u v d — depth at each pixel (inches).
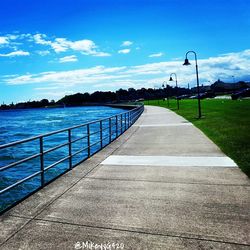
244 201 194.1
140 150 398.3
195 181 243.6
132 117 892.0
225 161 311.3
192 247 138.3
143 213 178.5
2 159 757.9
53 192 221.8
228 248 136.9
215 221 164.9
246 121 709.3
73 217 174.2
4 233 154.9
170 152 374.3
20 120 2918.3
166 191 219.6
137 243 143.1
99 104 6796.3
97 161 333.1
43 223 166.7
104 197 209.0
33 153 840.3
